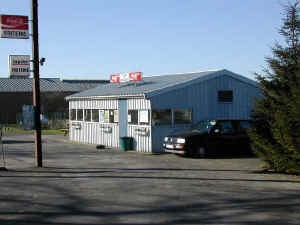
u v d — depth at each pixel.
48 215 9.42
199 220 8.97
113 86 31.56
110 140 27.98
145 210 9.84
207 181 13.80
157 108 23.44
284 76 14.83
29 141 33.97
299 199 10.96
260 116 15.60
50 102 63.59
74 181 13.88
